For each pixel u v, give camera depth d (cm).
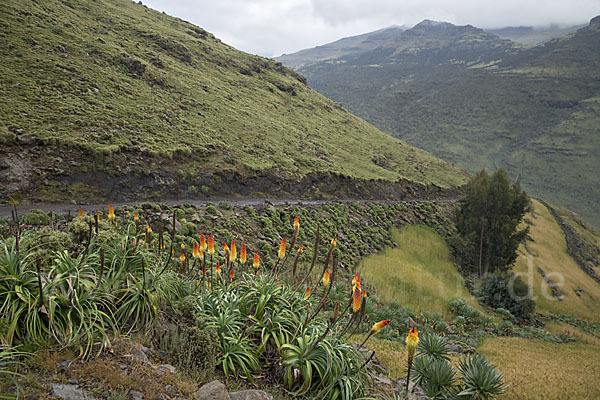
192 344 531
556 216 8338
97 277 533
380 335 1480
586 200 17075
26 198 2169
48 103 2939
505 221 3838
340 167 4762
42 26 4162
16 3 4381
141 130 3225
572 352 1953
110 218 714
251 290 678
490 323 2436
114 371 414
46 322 453
